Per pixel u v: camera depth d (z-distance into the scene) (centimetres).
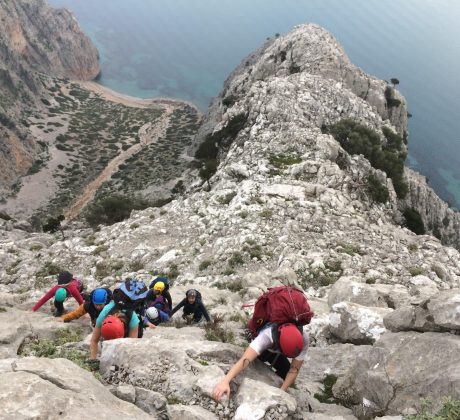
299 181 4088
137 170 14275
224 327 1302
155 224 3669
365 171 5172
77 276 3125
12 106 17912
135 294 872
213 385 693
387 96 10131
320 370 1012
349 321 1166
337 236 3114
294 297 719
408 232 3700
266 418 640
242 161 4869
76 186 13700
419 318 838
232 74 16475
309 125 6006
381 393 774
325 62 9356
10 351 1048
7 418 481
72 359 884
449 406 603
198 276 2802
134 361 759
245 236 3052
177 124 19875
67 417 505
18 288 3078
